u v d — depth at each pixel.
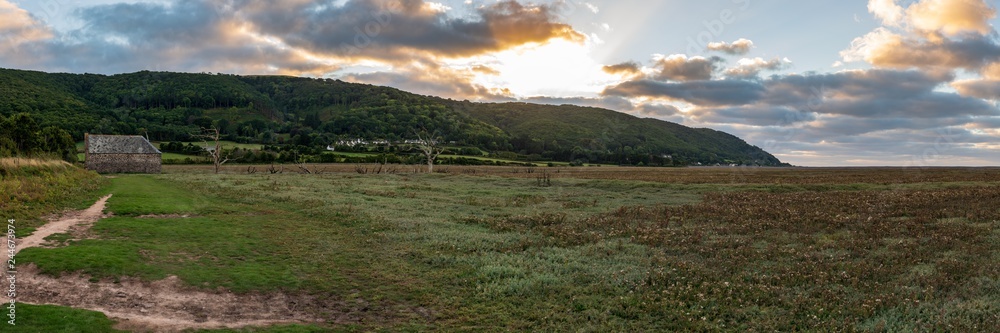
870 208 31.72
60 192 31.17
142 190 39.78
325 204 33.91
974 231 22.42
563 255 19.14
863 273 15.95
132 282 14.20
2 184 26.98
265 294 14.30
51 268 14.41
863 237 22.17
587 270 16.95
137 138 92.88
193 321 11.86
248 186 47.47
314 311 13.24
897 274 15.96
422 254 19.45
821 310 12.59
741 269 17.06
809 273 16.31
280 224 26.03
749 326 12.05
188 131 169.00
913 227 24.23
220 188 44.69
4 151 39.56
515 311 13.30
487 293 14.65
